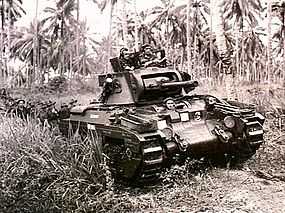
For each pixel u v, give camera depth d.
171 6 48.66
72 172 8.49
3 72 42.97
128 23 44.56
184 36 47.19
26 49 54.03
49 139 9.98
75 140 9.89
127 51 11.27
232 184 8.98
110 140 9.73
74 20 52.38
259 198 8.14
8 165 8.95
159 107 9.88
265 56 50.09
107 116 9.73
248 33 50.28
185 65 49.25
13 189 8.28
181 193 8.44
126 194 8.46
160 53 11.46
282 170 9.82
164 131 9.08
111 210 7.73
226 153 9.93
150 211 7.74
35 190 8.19
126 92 10.43
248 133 9.88
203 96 10.53
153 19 49.41
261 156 10.67
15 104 15.23
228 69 17.58
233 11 43.31
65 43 52.56
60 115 13.07
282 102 16.95
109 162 9.20
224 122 9.75
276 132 12.70
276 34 48.59
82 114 11.03
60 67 53.12
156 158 8.59
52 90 34.88
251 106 10.55
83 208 7.72
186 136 9.34
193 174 9.37
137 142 8.45
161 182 9.05
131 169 8.77
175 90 10.56
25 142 9.80
